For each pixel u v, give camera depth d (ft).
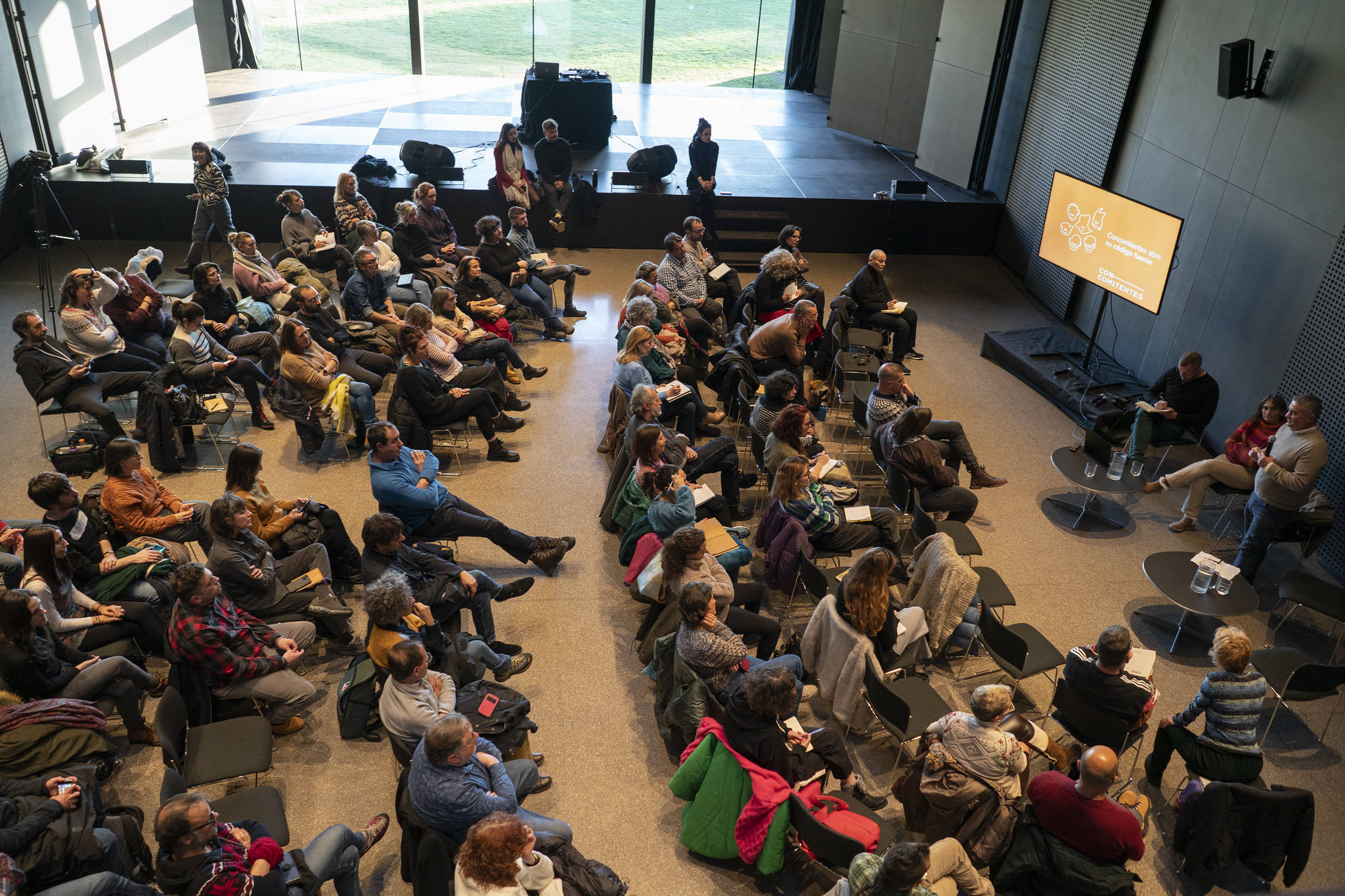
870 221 41.86
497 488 24.47
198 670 15.35
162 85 44.57
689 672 15.72
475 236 39.68
